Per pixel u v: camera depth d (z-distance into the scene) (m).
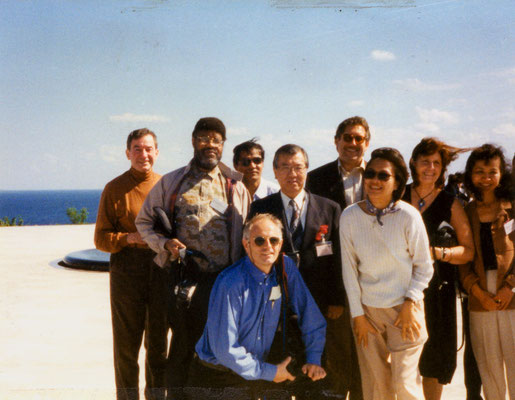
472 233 3.73
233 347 3.05
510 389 3.69
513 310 3.63
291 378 3.11
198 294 3.72
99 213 4.34
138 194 4.34
